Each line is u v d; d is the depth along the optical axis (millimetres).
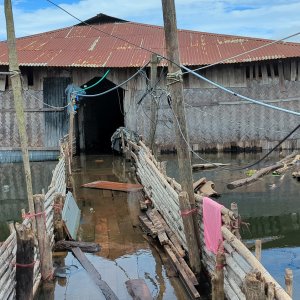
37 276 8836
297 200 14766
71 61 23188
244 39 25891
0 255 6984
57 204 11062
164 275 9281
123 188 16516
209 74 23859
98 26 30156
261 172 17953
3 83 23250
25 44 26328
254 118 24000
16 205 16062
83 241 11312
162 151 24234
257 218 13195
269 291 5230
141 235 11672
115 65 22750
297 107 23656
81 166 21578
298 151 22828
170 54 8648
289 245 11211
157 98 19578
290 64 23453
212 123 24172
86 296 8422
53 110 23844
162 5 8570
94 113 28797
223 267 7273
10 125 23547
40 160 23969
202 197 8617
